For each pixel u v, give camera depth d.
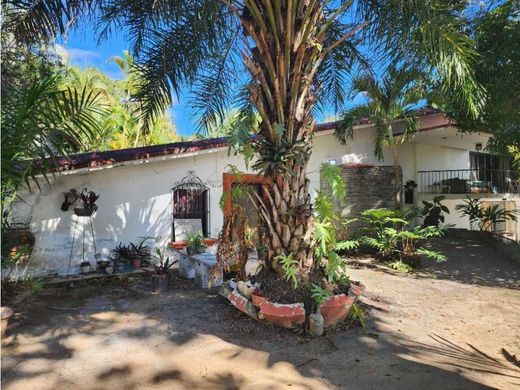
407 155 14.51
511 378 3.87
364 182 11.11
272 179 5.38
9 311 4.53
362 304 6.08
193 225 9.23
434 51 5.72
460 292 7.25
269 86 5.26
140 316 5.44
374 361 4.16
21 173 4.98
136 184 8.59
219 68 8.04
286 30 5.05
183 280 7.70
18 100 4.84
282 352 4.30
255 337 4.68
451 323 5.52
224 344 4.48
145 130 7.64
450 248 11.62
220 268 5.94
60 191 7.76
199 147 8.91
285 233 5.29
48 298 6.32
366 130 12.82
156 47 6.96
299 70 5.16
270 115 5.28
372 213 9.50
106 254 8.21
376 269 9.14
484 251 11.20
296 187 5.31
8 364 3.94
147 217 8.70
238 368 3.94
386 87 9.58
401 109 10.02
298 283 5.12
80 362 4.02
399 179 10.95
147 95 7.31
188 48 7.04
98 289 6.94
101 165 7.73
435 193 14.84
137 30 6.86
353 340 4.71
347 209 10.84
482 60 7.87
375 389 3.59
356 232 10.66
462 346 4.70
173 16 6.05
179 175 9.09
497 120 9.41
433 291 7.29
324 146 11.92
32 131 4.64
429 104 10.65
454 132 13.43
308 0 5.10
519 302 6.63
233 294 5.38
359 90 9.71
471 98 6.18
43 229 7.57
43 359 4.08
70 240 7.84
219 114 8.32
